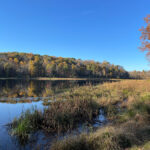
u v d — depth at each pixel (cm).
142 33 1009
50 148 334
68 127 475
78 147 316
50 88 1794
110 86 1542
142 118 483
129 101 776
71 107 603
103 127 455
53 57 9894
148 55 1064
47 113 540
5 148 343
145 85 1413
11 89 1675
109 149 299
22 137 399
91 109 628
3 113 649
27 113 529
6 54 7956
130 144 319
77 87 1551
